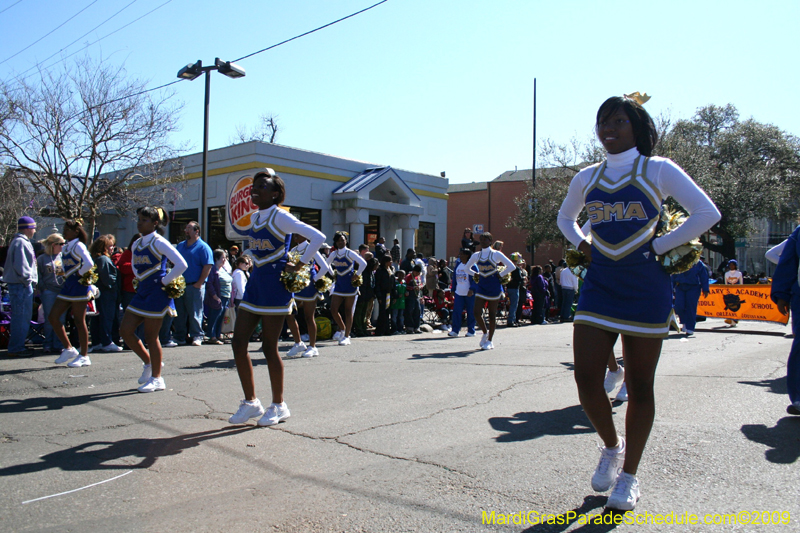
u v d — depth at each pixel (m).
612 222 2.79
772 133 36.72
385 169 21.45
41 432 4.21
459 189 46.28
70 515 2.82
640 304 2.72
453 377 6.52
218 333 9.90
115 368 6.91
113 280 8.57
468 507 2.90
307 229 4.28
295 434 4.19
